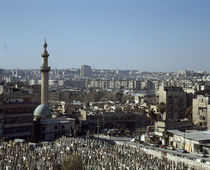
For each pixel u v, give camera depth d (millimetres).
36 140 154125
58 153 113938
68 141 142500
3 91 160125
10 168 91750
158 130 154625
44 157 106875
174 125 155250
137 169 94938
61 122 175750
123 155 112812
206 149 124875
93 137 168250
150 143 145625
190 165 103625
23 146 126438
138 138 154750
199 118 188500
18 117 160125
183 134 139250
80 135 179875
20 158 103812
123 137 171375
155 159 107250
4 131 154875
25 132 162500
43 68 196500
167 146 138375
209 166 98750
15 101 159875
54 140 165125
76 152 114438
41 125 169625
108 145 136125
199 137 133250
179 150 131625
